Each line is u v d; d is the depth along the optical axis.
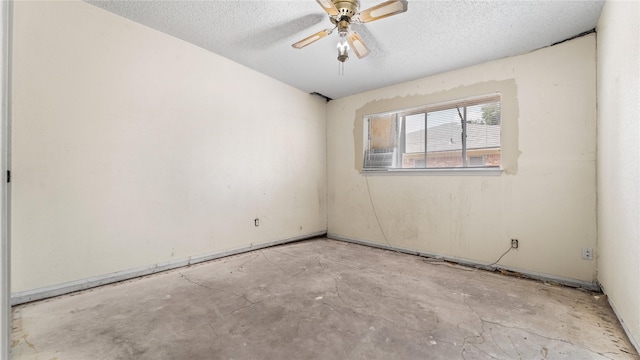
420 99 3.65
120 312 1.94
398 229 3.81
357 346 1.56
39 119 2.09
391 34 2.60
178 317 1.87
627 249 1.68
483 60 3.07
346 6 1.94
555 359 1.45
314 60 3.26
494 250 3.02
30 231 2.06
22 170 2.03
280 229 4.03
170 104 2.83
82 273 2.30
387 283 2.53
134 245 2.60
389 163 4.00
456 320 1.86
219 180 3.27
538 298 2.22
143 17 2.49
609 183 2.05
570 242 2.58
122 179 2.52
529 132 2.81
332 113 4.66
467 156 3.30
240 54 3.18
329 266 3.04
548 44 2.69
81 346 1.55
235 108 3.42
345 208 4.46
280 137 4.00
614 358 1.47
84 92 2.30
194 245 3.05
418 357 1.47
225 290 2.34
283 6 2.27
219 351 1.51
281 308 2.02
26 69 2.03
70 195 2.24
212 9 2.34
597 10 2.20
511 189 2.91
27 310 1.94
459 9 2.22
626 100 1.69
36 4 2.07
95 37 2.35
